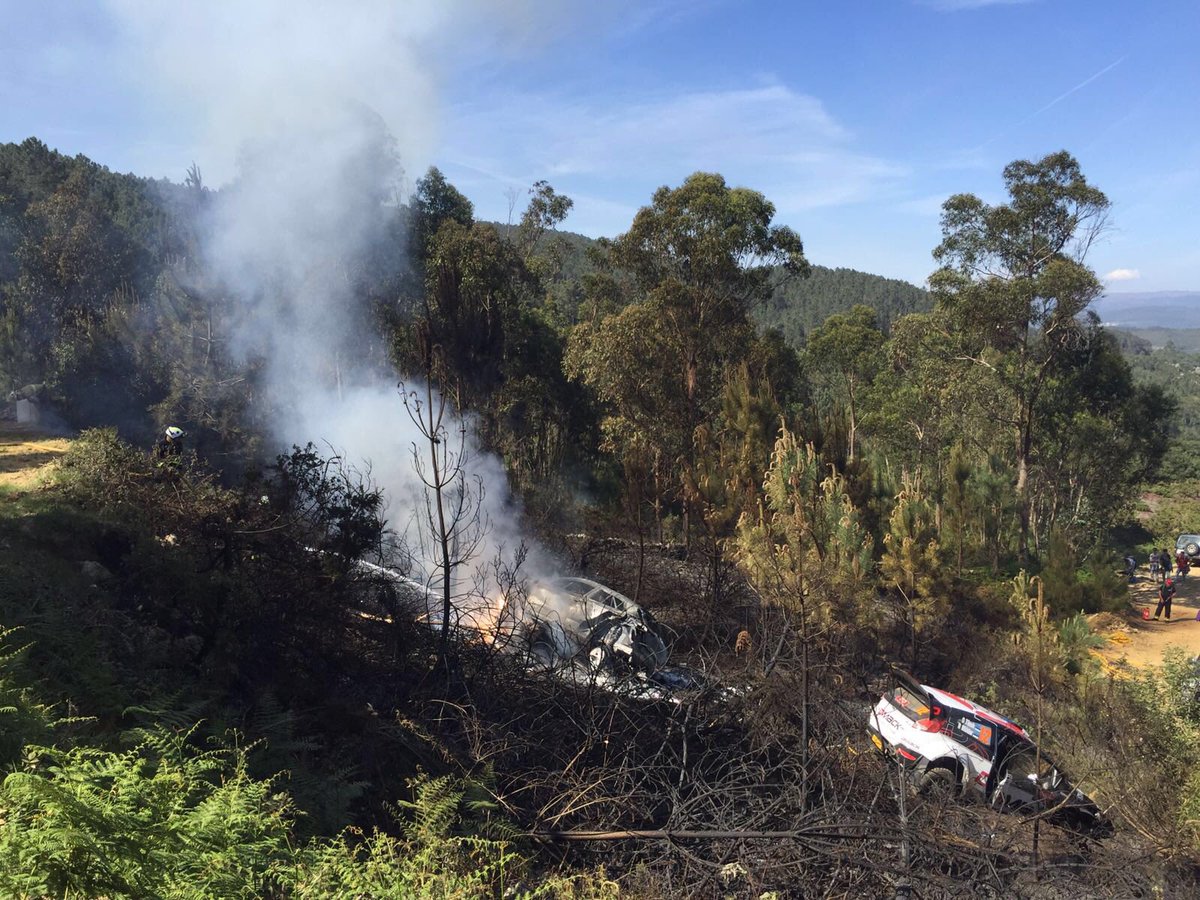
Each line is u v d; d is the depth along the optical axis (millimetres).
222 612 6836
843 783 6234
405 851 4648
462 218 39656
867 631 11867
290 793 4961
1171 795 7629
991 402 32406
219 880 3195
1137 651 18609
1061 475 34594
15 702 4305
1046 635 10594
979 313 29641
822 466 16031
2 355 32281
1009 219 29234
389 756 6043
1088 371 32156
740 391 17922
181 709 5590
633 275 35250
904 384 38219
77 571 7730
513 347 32219
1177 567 29531
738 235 29609
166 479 8773
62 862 2754
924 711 9023
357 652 7426
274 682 6566
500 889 4547
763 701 6891
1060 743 8711
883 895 5082
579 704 6730
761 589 10898
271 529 7516
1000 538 27156
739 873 4996
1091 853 6586
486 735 6262
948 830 5867
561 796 5578
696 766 6082
